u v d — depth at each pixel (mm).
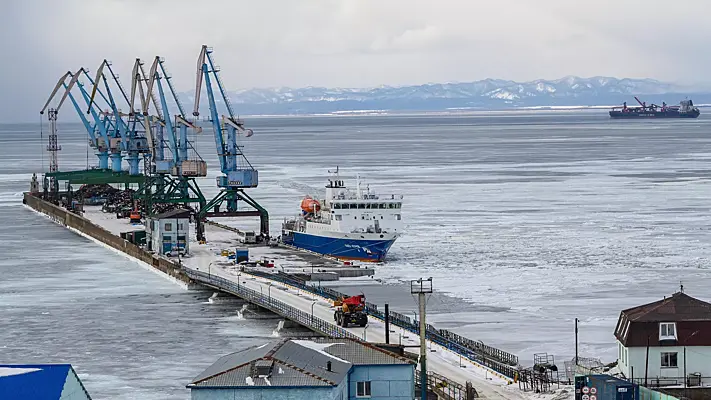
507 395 102750
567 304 157875
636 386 91312
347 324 136250
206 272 183375
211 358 128250
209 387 85062
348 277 184875
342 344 96875
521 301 160750
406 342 126250
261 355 91062
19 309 159625
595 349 129750
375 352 94875
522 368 115875
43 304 163500
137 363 126312
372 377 92062
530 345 132500
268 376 86062
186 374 121188
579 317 148375
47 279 187500
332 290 162875
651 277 179500
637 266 190500
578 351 128625
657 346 98375
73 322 149750
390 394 92125
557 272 185750
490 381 108938
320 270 187500
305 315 142625
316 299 158625
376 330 134000
